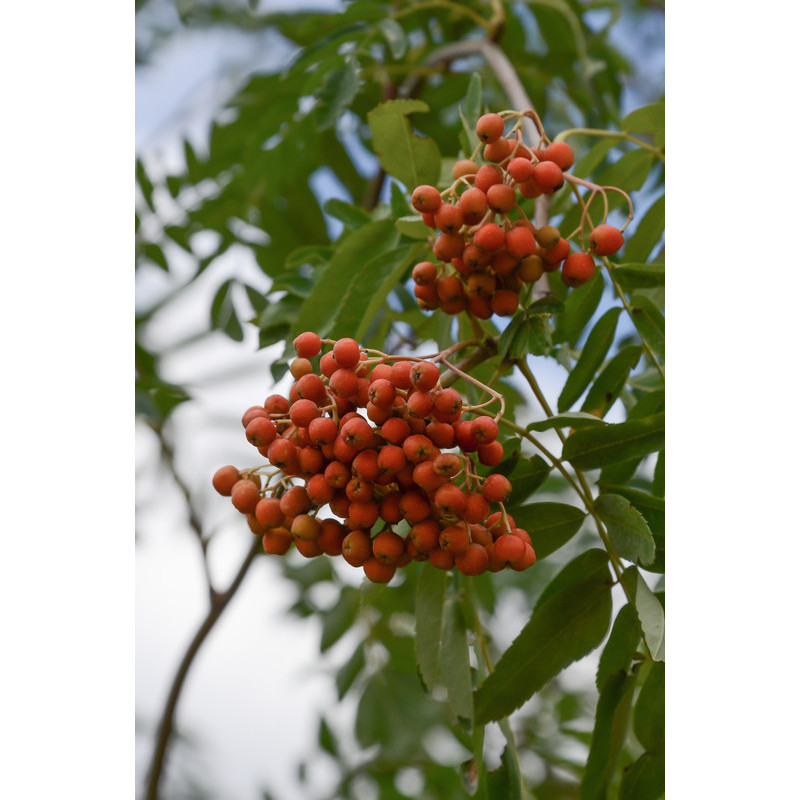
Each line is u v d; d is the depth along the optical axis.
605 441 0.62
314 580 0.96
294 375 0.60
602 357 0.66
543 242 0.61
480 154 0.66
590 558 0.63
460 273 0.62
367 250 0.67
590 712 0.99
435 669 0.65
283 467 0.59
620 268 0.66
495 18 0.80
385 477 0.58
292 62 0.76
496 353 0.63
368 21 0.78
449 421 0.58
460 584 0.66
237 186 0.85
